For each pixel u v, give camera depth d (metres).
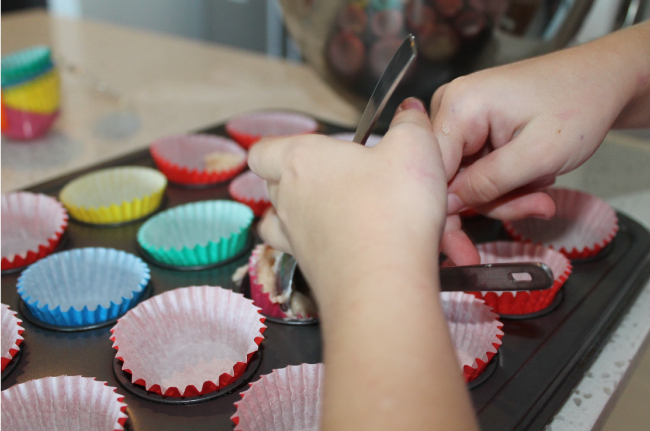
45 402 0.44
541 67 0.45
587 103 0.44
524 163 0.44
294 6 0.78
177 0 2.49
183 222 0.70
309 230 0.31
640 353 0.53
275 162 0.35
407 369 0.24
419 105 0.38
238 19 2.38
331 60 0.79
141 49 1.36
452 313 0.53
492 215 0.51
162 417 0.43
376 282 0.27
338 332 0.27
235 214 0.70
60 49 1.32
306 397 0.46
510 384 0.46
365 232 0.28
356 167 0.31
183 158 0.85
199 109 1.04
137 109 1.03
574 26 0.76
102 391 0.43
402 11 0.69
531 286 0.39
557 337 0.51
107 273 0.61
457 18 0.68
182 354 0.52
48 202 0.67
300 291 0.56
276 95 1.12
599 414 0.45
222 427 0.43
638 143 0.96
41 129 0.90
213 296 0.54
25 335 0.52
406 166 0.30
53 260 0.59
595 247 0.62
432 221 0.29
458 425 0.24
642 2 0.75
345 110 1.05
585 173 0.85
